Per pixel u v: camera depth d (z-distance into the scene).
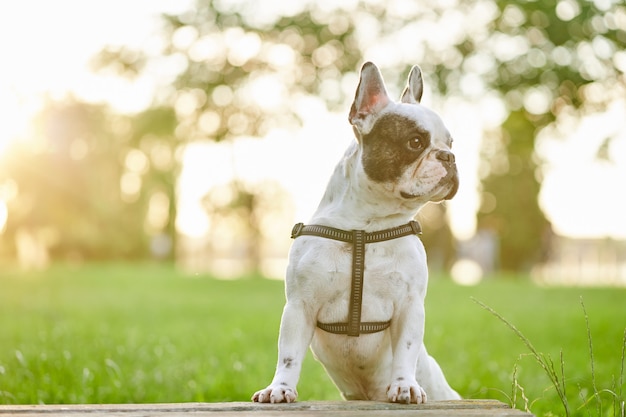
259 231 31.27
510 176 30.88
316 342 3.71
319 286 3.46
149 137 25.27
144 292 16.73
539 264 32.56
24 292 16.48
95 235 37.62
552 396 5.51
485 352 7.63
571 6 16.12
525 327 9.77
